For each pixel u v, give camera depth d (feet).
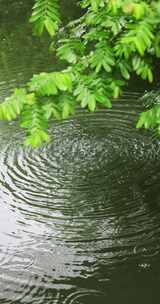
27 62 37.09
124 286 17.06
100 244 18.86
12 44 41.32
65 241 19.24
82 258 18.35
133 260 18.01
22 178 23.25
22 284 17.61
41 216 20.72
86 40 9.91
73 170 23.39
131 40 7.45
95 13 9.08
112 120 27.40
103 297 16.76
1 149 25.80
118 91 8.75
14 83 33.86
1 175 23.63
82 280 17.47
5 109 8.02
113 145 24.97
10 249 19.20
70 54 9.25
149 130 25.77
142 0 7.93
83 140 25.64
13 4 51.65
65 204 21.25
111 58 8.58
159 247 18.43
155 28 7.89
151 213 20.20
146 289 16.85
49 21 8.46
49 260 18.44
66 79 8.01
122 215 20.27
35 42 40.78
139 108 28.27
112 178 22.58
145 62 8.80
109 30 9.06
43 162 24.23
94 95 8.49
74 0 46.98
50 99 8.39
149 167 23.03
